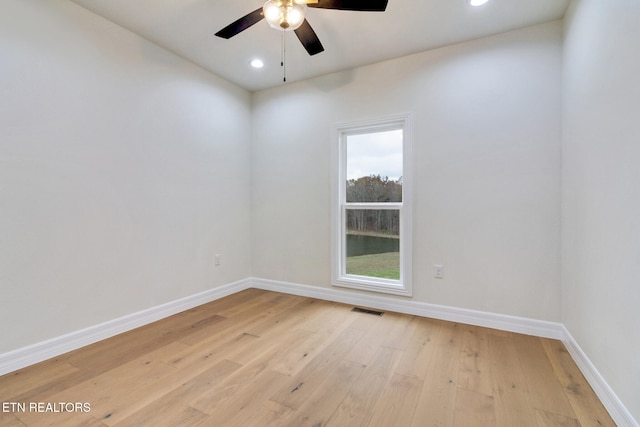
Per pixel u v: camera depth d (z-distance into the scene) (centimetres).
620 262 146
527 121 249
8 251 191
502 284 260
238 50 288
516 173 254
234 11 230
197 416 152
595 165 176
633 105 135
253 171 390
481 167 266
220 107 345
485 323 266
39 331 204
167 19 240
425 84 288
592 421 149
